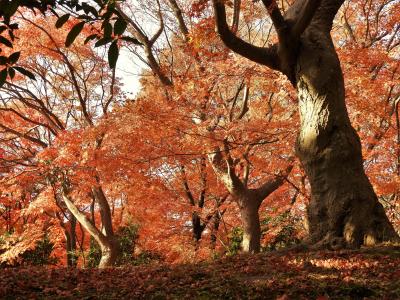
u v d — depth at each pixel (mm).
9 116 17391
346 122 8445
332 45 8867
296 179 15555
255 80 12930
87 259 17266
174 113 11430
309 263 6965
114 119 11547
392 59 12602
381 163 14539
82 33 14078
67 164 12656
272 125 11805
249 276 6699
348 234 7875
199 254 16516
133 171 12500
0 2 3043
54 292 6344
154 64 14125
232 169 13281
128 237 17766
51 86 17609
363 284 5672
